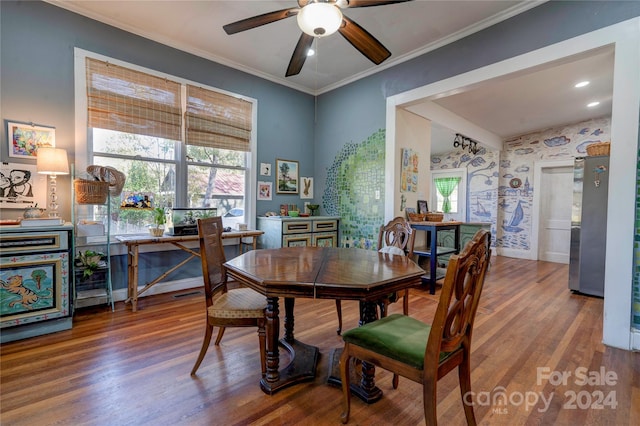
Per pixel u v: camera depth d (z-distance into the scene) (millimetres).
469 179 6844
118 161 3168
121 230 3199
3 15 2535
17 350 2092
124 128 3115
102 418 1450
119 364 1933
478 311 2998
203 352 1818
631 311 2207
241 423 1437
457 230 4090
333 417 1487
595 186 3494
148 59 3262
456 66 3170
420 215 3947
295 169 4645
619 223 2227
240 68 3986
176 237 3047
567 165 5551
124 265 3184
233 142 3953
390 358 1285
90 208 2984
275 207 4414
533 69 2709
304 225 4078
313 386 1739
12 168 2570
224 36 3277
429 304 3229
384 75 3887
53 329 2379
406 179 3984
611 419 1494
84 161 2910
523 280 4270
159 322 2611
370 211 4066
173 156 3529
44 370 1852
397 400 1627
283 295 1467
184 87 3525
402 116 3895
